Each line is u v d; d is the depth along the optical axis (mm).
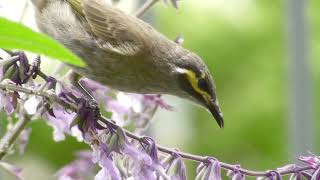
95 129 1562
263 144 2297
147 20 1778
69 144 1875
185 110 2109
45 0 1657
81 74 1649
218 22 2340
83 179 1673
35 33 1380
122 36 1659
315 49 2324
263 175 1574
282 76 2326
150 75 1666
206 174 1572
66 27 1657
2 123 1643
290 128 1877
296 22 1868
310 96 1870
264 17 2355
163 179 1563
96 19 1658
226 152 2260
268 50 2350
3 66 1563
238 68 2346
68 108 1562
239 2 2357
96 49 1657
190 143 2141
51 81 1564
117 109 1656
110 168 1561
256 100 2326
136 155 1562
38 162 1843
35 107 1566
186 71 1667
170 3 1673
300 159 1579
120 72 1660
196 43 2328
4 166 1633
